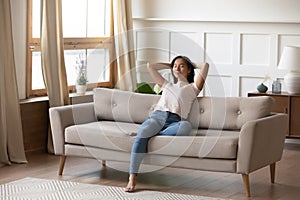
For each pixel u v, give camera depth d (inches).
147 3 318.0
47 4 257.1
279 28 288.7
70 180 208.8
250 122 187.3
